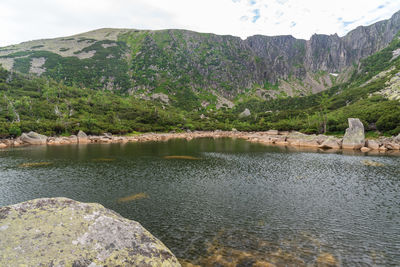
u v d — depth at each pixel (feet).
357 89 623.77
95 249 24.56
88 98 551.18
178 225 59.82
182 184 98.89
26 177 109.60
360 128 222.07
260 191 89.25
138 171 124.57
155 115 509.35
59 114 401.49
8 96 430.61
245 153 197.47
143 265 24.77
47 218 26.89
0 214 25.95
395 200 78.74
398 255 46.21
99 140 305.32
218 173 120.78
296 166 139.85
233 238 52.95
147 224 60.44
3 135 255.70
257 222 61.72
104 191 88.17
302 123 422.82
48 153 188.85
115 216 31.01
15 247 22.67
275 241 51.55
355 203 75.97
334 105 556.10
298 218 64.39
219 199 80.02
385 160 156.04
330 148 230.27
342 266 42.29
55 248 23.50
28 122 300.20
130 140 323.57
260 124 534.78
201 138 388.57
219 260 43.88
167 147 242.99
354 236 53.98
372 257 45.44
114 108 529.86
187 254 45.98
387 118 245.04
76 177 110.11
